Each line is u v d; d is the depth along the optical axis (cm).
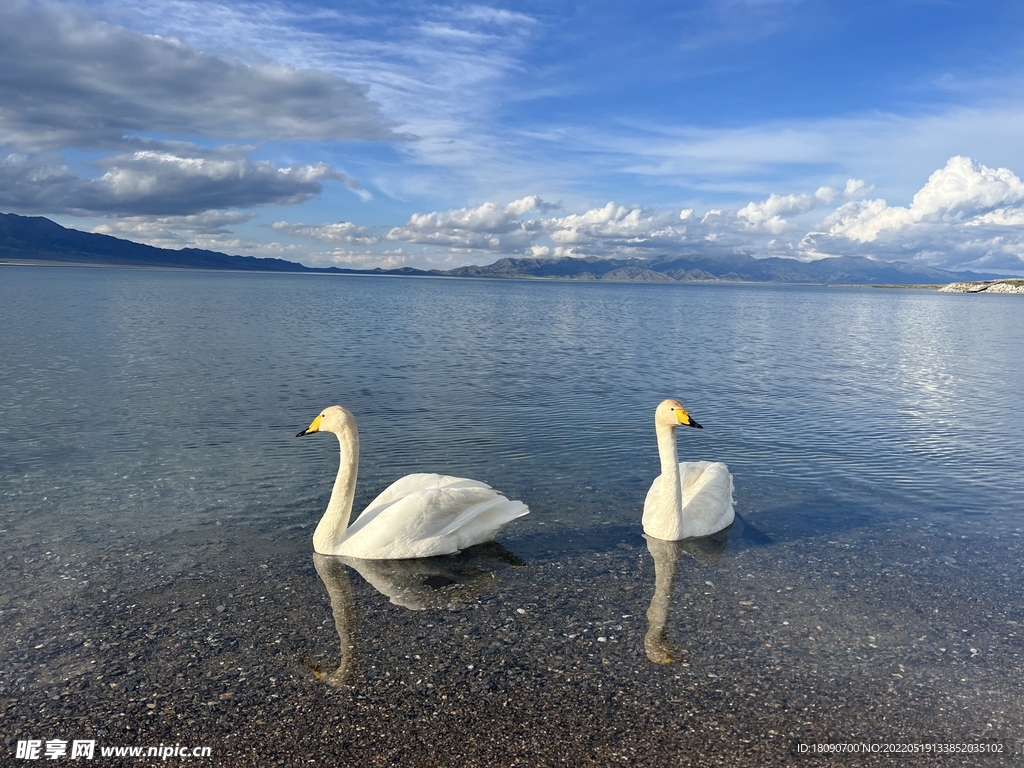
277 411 521
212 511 316
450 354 923
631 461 413
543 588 252
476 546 290
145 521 303
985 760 169
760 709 186
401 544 271
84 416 488
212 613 229
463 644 214
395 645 212
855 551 288
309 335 1126
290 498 334
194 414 504
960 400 647
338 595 244
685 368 848
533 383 694
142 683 192
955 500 352
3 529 291
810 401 628
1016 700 192
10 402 524
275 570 261
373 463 397
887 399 646
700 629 225
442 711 183
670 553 284
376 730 175
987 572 270
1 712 180
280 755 167
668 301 3509
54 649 207
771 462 417
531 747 171
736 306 2986
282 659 204
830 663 207
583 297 3925
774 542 298
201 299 2161
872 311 2684
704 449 443
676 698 190
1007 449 452
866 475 393
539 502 342
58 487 343
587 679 197
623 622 229
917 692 194
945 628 228
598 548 289
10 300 1753
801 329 1622
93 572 256
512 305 2562
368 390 623
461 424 498
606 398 617
